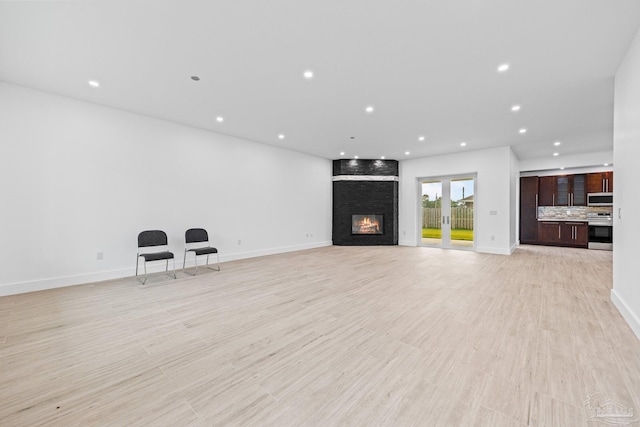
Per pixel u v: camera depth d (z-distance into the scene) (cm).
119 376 178
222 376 178
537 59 292
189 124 513
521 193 846
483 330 243
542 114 450
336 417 141
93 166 413
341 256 640
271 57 293
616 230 303
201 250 467
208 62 303
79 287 383
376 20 235
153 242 451
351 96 388
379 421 138
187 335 236
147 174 468
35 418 141
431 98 392
